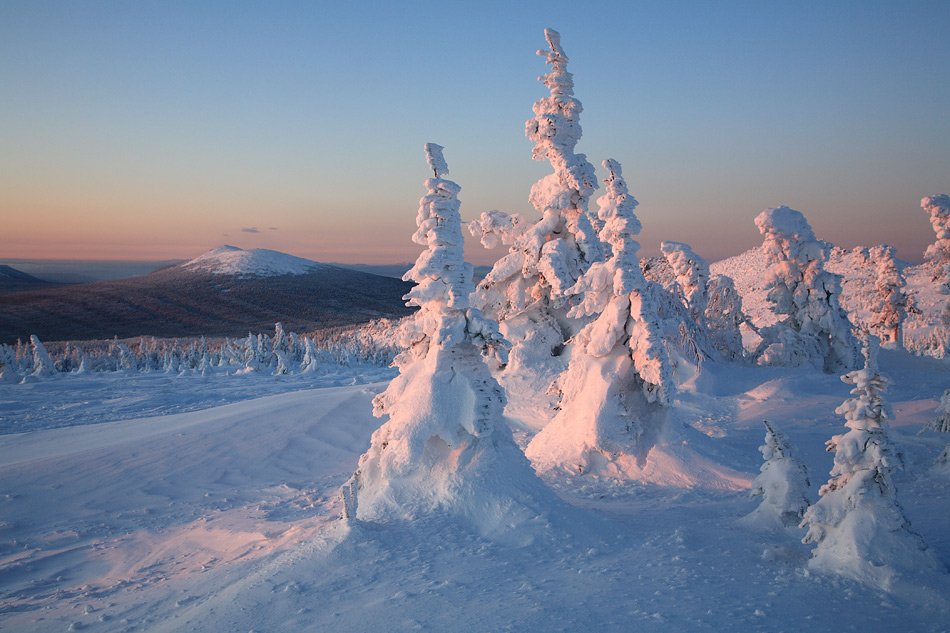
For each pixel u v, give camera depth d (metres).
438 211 12.16
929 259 35.94
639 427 15.90
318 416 27.78
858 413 7.60
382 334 109.06
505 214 30.25
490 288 29.44
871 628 5.82
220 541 13.98
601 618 6.23
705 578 7.39
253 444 24.38
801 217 32.91
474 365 12.03
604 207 15.90
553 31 27.12
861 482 7.55
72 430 28.45
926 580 6.80
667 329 16.55
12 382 50.75
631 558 8.54
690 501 13.30
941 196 35.06
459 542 9.65
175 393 42.12
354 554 9.12
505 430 12.00
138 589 10.83
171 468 21.62
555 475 15.90
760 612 6.17
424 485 11.38
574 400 16.86
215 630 7.11
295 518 15.60
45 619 9.51
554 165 27.95
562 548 9.29
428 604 7.10
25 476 20.59
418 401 11.77
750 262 161.88
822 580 7.23
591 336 16.55
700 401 26.80
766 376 29.77
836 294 32.09
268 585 8.32
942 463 12.81
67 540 15.02
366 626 6.63
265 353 61.22
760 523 9.91
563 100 27.39
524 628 6.08
